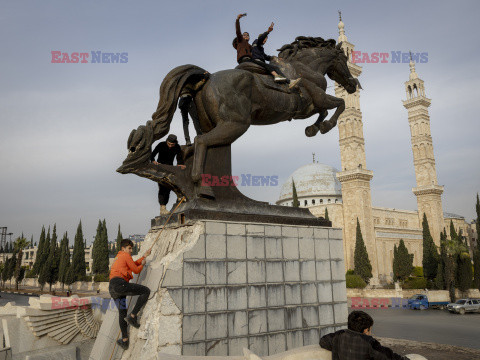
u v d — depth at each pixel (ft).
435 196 207.00
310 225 20.17
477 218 138.10
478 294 132.98
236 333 16.01
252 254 17.39
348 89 25.73
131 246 15.49
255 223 17.87
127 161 16.66
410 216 217.56
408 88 226.79
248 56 20.59
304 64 22.33
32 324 21.21
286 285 18.10
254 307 16.80
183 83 17.85
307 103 21.74
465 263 126.11
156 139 17.65
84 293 161.79
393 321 78.43
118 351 15.21
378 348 10.42
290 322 17.75
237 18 20.27
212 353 15.16
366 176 180.34
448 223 256.11
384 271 181.88
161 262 15.98
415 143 218.18
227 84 18.45
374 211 192.75
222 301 15.97
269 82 19.97
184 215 17.34
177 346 14.35
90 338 24.07
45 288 200.95
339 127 188.96
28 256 359.46
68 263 173.37
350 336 10.54
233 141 19.04
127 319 14.64
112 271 14.69
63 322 22.63
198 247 15.92
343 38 188.24
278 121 21.43
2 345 21.80
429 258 143.54
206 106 18.79
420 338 51.62
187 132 19.75
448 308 101.60
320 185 234.58
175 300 14.80
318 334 18.51
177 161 19.69
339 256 20.51
